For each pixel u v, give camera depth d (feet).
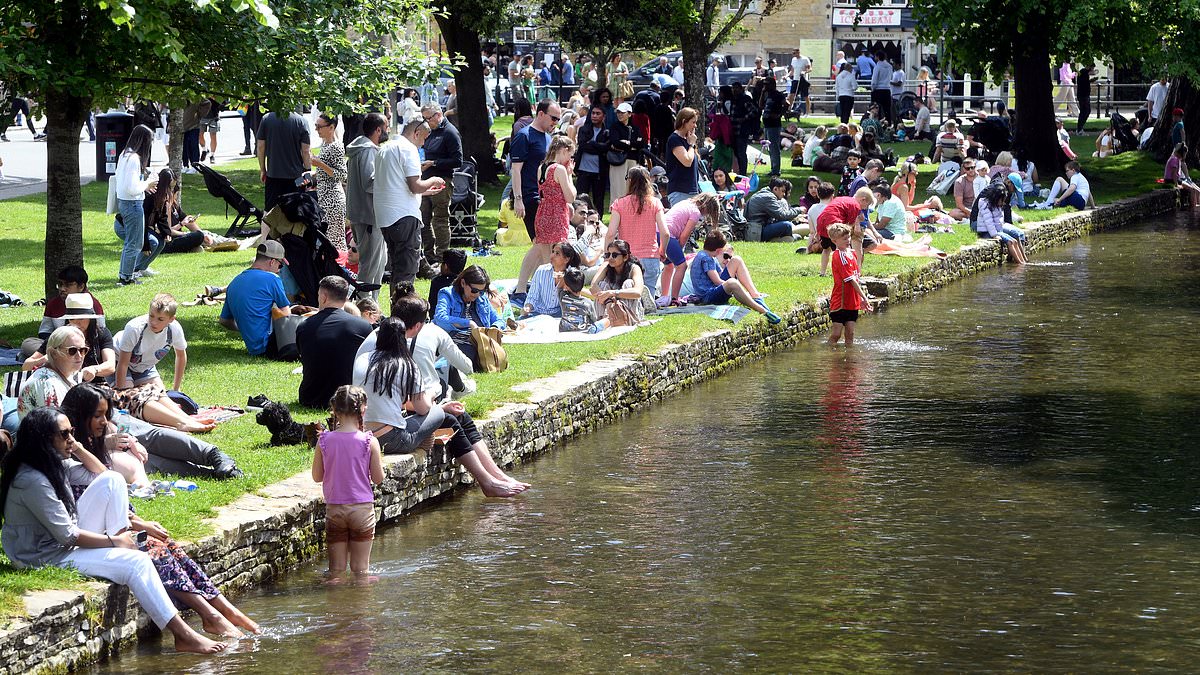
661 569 31.09
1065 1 108.68
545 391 43.39
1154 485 37.96
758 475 39.24
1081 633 27.17
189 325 51.13
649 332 52.90
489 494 37.11
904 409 47.78
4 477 26.07
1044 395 49.75
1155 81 146.30
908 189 90.43
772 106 112.06
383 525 34.50
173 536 28.22
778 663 25.64
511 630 27.35
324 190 61.41
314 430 35.47
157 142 114.11
